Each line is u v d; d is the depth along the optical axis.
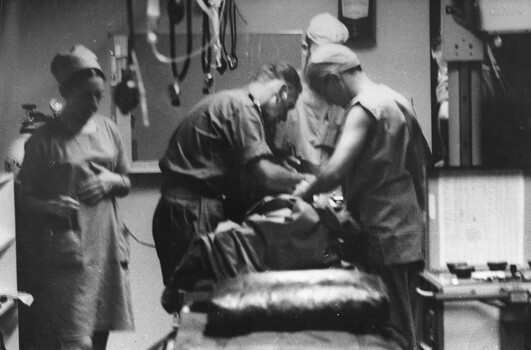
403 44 5.84
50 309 5.84
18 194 5.82
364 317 4.86
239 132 5.78
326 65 5.81
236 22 5.82
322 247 5.73
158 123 5.81
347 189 5.82
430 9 5.83
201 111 5.80
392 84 5.84
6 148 5.82
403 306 5.82
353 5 5.82
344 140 5.82
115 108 5.82
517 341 5.61
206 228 5.75
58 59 5.83
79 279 5.85
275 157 5.80
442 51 5.77
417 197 5.84
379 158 5.82
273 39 5.82
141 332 5.85
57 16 5.83
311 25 5.83
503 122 5.81
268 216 5.74
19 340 5.84
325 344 4.73
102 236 5.84
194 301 5.48
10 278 5.68
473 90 5.80
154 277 5.83
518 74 5.79
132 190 5.82
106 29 5.82
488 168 5.61
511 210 5.61
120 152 5.82
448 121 5.82
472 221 5.62
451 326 5.63
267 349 4.70
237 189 5.79
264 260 5.69
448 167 5.62
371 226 5.82
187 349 4.71
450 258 5.63
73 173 5.82
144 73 5.80
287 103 5.81
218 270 5.69
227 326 4.83
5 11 5.82
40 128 5.83
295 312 4.84
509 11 5.72
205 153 5.79
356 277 4.97
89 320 5.85
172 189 5.80
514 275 5.47
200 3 5.42
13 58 5.82
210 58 5.44
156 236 5.81
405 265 5.82
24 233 5.84
